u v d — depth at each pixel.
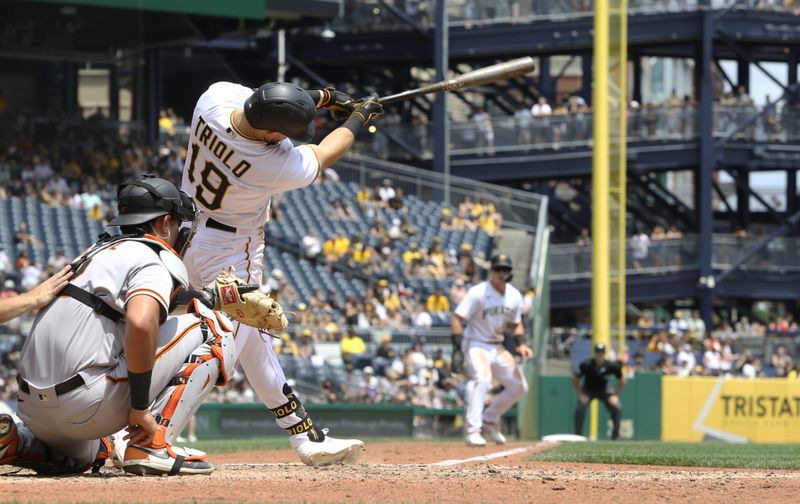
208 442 35.78
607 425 66.38
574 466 20.88
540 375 65.81
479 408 33.53
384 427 59.22
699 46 99.00
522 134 97.75
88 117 80.25
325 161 16.83
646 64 147.50
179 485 13.68
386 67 106.69
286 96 15.49
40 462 15.16
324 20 91.31
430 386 62.12
